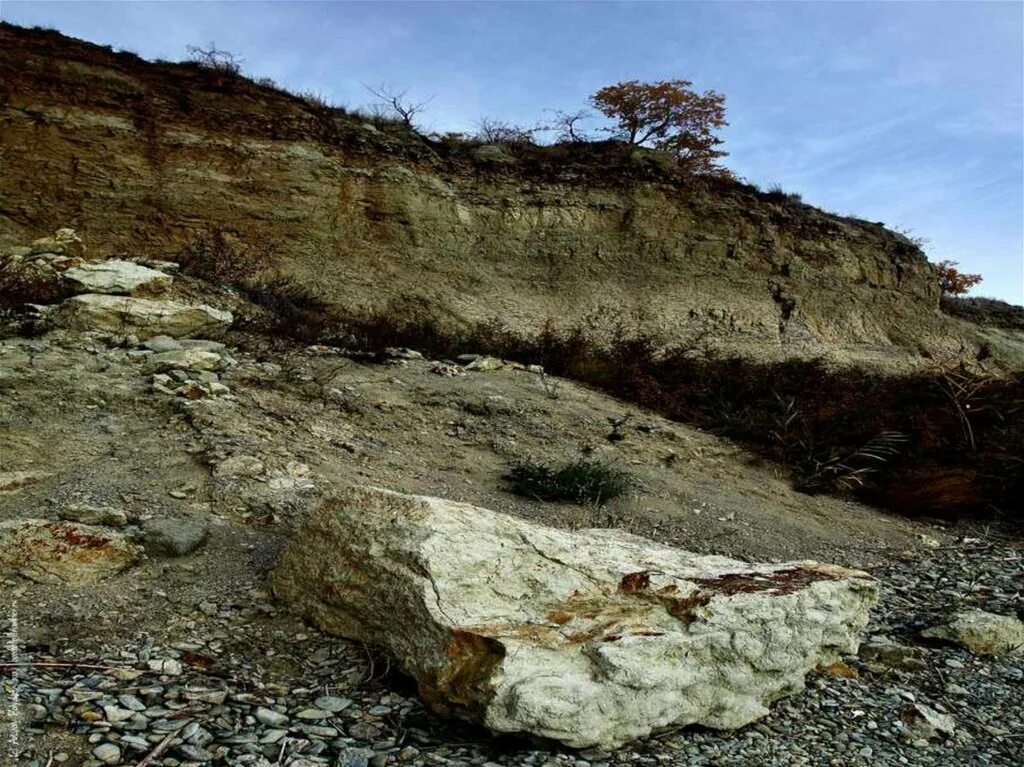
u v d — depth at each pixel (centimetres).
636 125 2845
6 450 534
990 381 1210
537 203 1938
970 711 402
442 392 939
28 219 1438
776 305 2077
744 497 805
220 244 1525
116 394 658
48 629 357
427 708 326
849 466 939
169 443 593
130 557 427
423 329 1422
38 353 726
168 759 271
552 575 358
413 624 334
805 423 1010
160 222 1530
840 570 434
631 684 314
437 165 1877
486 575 347
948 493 874
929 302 2384
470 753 302
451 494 642
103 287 952
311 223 1659
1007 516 867
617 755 311
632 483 764
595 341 1602
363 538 374
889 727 368
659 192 2055
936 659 467
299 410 755
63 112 1508
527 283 1844
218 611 392
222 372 797
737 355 1742
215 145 1617
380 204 1748
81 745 274
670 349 1573
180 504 505
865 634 498
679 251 2019
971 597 600
